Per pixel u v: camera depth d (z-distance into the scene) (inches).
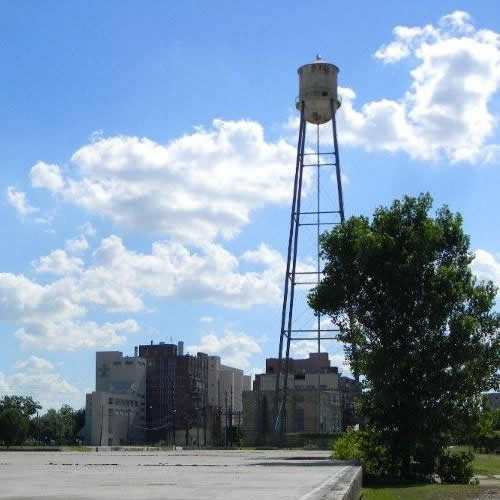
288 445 6343.5
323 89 4173.2
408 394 2229.3
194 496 733.3
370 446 2313.0
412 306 2271.2
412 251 2301.9
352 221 2415.1
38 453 4062.5
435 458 2247.8
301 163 4210.1
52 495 761.0
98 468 1700.3
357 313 2330.2
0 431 7731.3
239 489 858.1
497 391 2277.3
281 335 4328.3
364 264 2297.0
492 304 2278.5
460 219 2358.5
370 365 2231.8
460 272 2303.2
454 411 2217.0
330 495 708.0
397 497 1525.6
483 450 5826.8
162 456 3189.0
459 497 1545.3
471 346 2208.4
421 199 2375.7
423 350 2212.1
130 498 706.8
